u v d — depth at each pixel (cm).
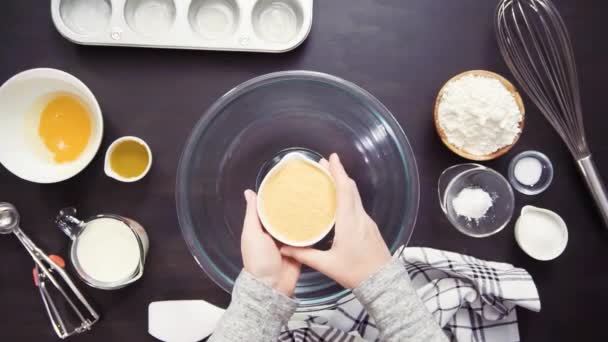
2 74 95
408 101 97
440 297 93
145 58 96
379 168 98
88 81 96
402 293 76
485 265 95
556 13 98
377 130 98
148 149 92
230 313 74
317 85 96
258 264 77
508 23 98
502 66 98
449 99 91
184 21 93
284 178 82
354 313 95
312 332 92
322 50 97
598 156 99
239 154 100
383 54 97
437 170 97
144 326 97
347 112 99
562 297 99
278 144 101
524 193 98
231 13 96
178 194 93
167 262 97
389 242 96
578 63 99
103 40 92
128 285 97
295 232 80
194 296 97
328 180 82
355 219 79
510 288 92
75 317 98
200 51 96
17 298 97
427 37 98
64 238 97
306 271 97
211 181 99
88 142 94
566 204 99
